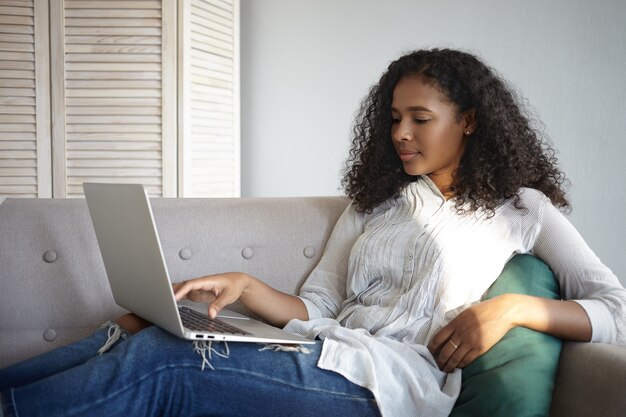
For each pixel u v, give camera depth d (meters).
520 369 1.30
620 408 1.19
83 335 1.65
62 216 1.67
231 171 3.36
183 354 1.26
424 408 1.31
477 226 1.54
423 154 1.60
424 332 1.48
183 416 1.27
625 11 3.12
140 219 1.23
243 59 3.53
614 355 1.26
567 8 3.19
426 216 1.58
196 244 1.71
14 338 1.62
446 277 1.50
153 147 3.01
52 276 1.64
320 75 3.47
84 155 2.99
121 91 2.98
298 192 3.55
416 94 1.58
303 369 1.28
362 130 1.85
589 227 3.21
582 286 1.48
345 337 1.38
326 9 3.44
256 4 3.49
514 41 3.26
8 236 1.63
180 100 2.99
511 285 1.47
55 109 2.96
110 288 1.65
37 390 1.18
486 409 1.28
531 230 1.53
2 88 2.93
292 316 1.58
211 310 1.39
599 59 3.17
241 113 3.56
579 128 3.21
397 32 3.39
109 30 2.96
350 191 1.78
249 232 1.74
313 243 1.77
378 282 1.62
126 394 1.21
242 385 1.27
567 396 1.32
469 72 1.60
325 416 1.28
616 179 3.18
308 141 3.51
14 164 2.96
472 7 3.29
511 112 1.66
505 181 1.56
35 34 2.92
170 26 2.96
